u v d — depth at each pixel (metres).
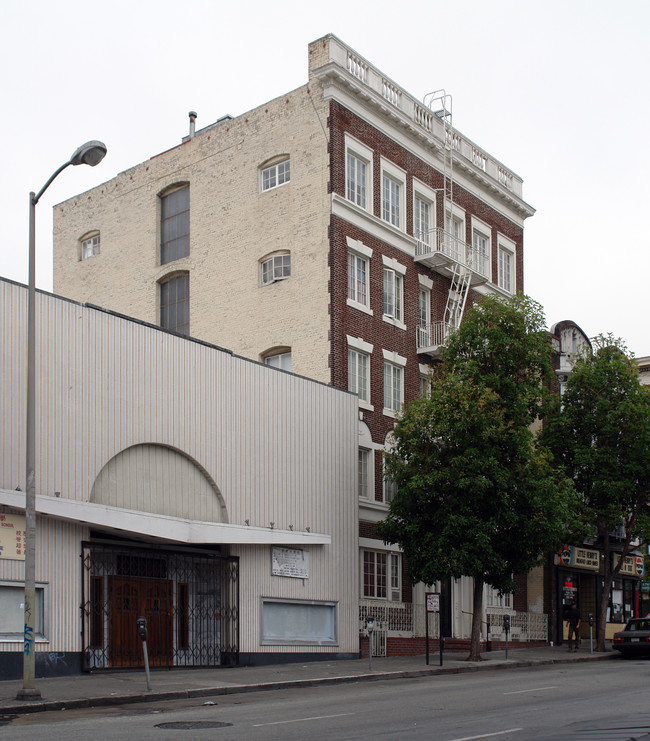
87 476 20.86
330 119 32.31
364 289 32.97
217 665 23.34
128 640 21.53
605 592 34.72
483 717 14.07
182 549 22.97
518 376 29.61
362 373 32.31
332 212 31.75
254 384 25.98
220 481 24.41
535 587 39.16
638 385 34.28
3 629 18.86
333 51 32.50
